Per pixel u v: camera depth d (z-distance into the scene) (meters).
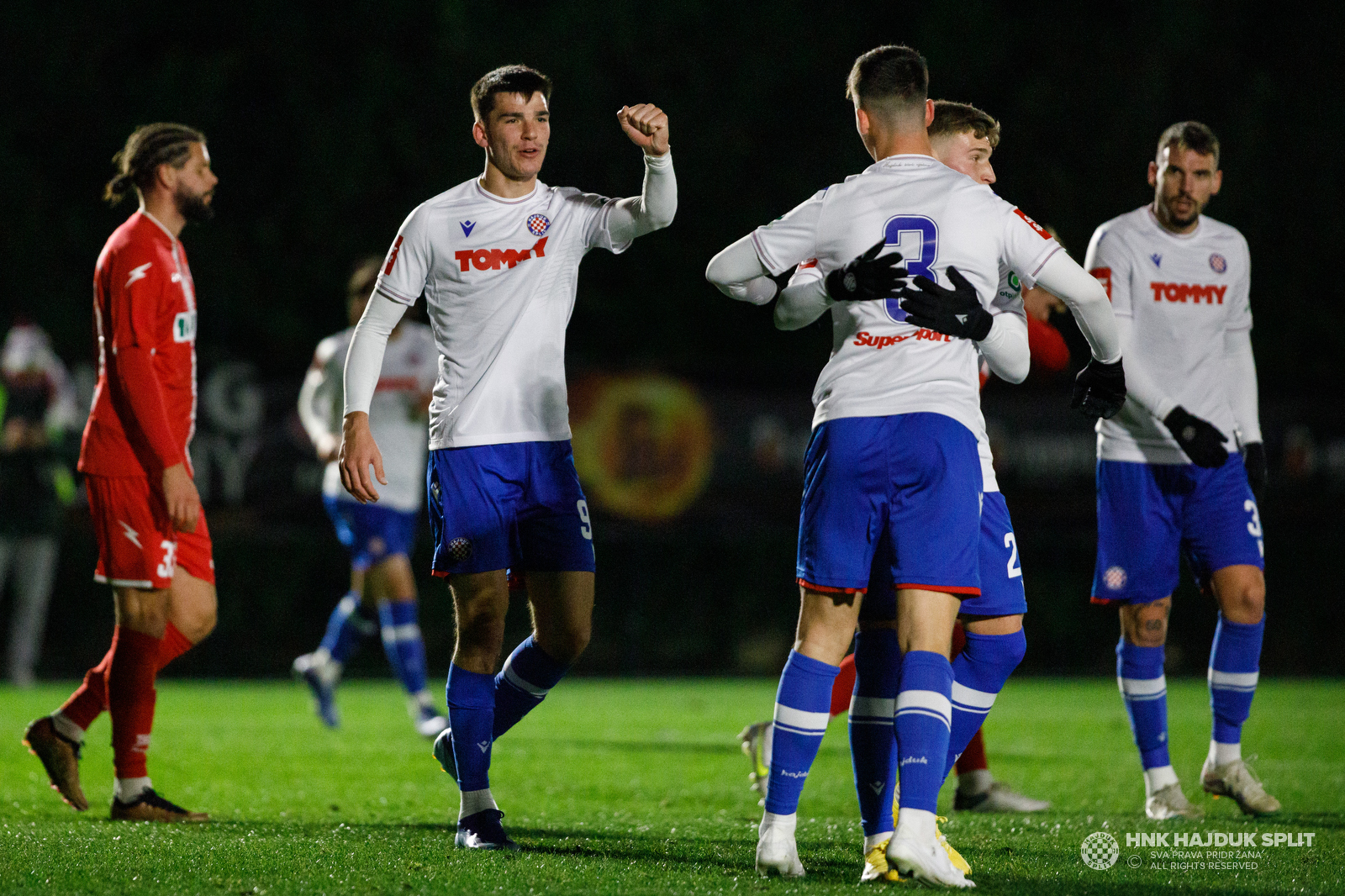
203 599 18.22
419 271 14.50
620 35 67.12
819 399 13.11
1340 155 66.38
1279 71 68.44
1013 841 15.06
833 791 21.17
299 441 48.34
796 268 13.83
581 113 66.94
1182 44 67.50
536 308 14.55
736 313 67.00
